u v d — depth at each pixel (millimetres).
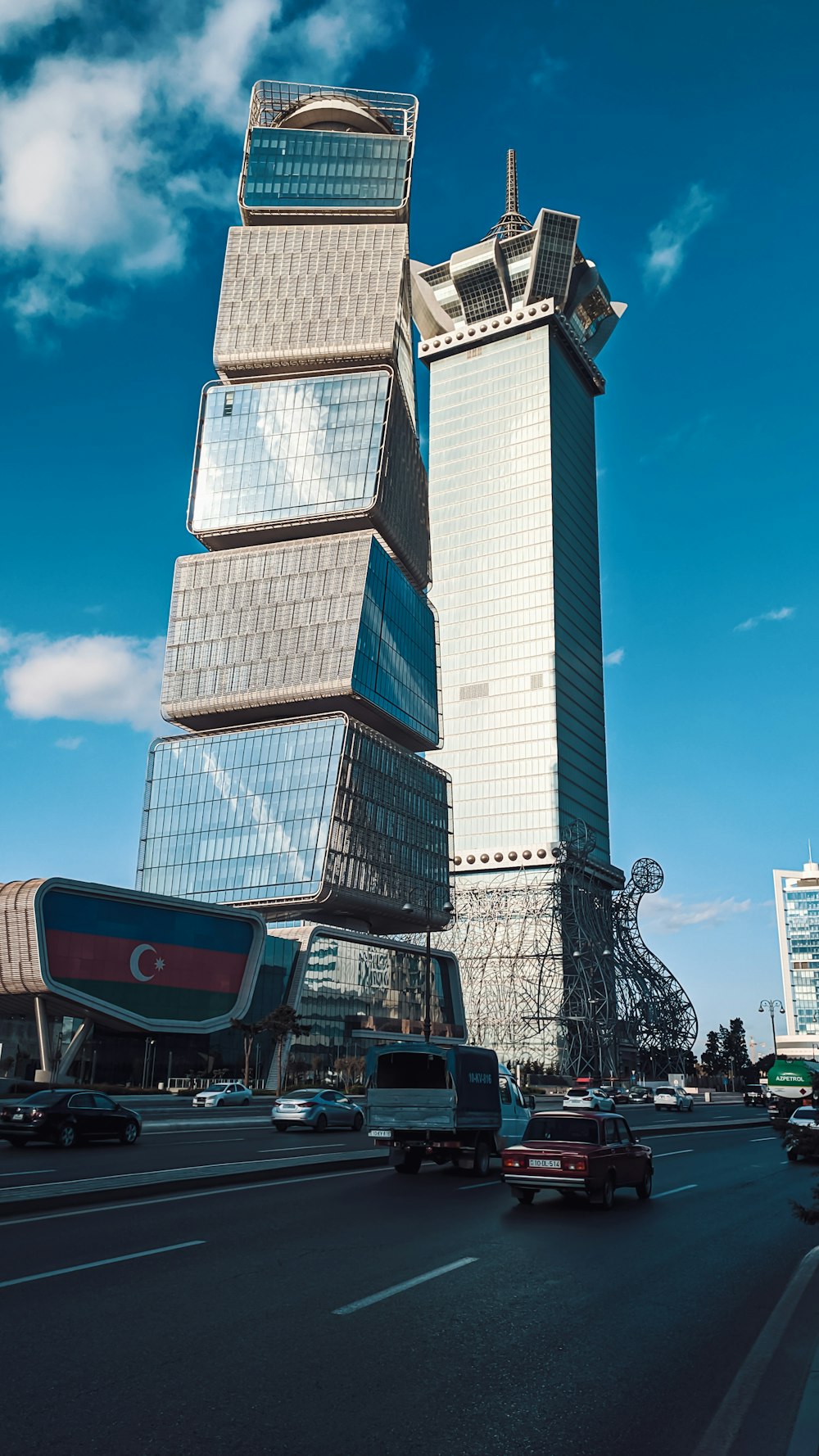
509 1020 145250
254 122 153625
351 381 131750
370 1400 7293
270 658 124562
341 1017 101062
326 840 111188
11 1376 7605
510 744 178875
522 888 154000
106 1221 14938
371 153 146625
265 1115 49688
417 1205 18188
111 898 72000
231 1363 8055
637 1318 10008
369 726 130500
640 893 156250
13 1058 72375
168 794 123688
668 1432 6828
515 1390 7621
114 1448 6312
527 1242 14281
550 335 197750
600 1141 19125
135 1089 70125
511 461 193750
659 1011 150250
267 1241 13516
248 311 138125
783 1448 6559
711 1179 25016
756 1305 10727
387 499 130125
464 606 190625
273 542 134000
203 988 77750
